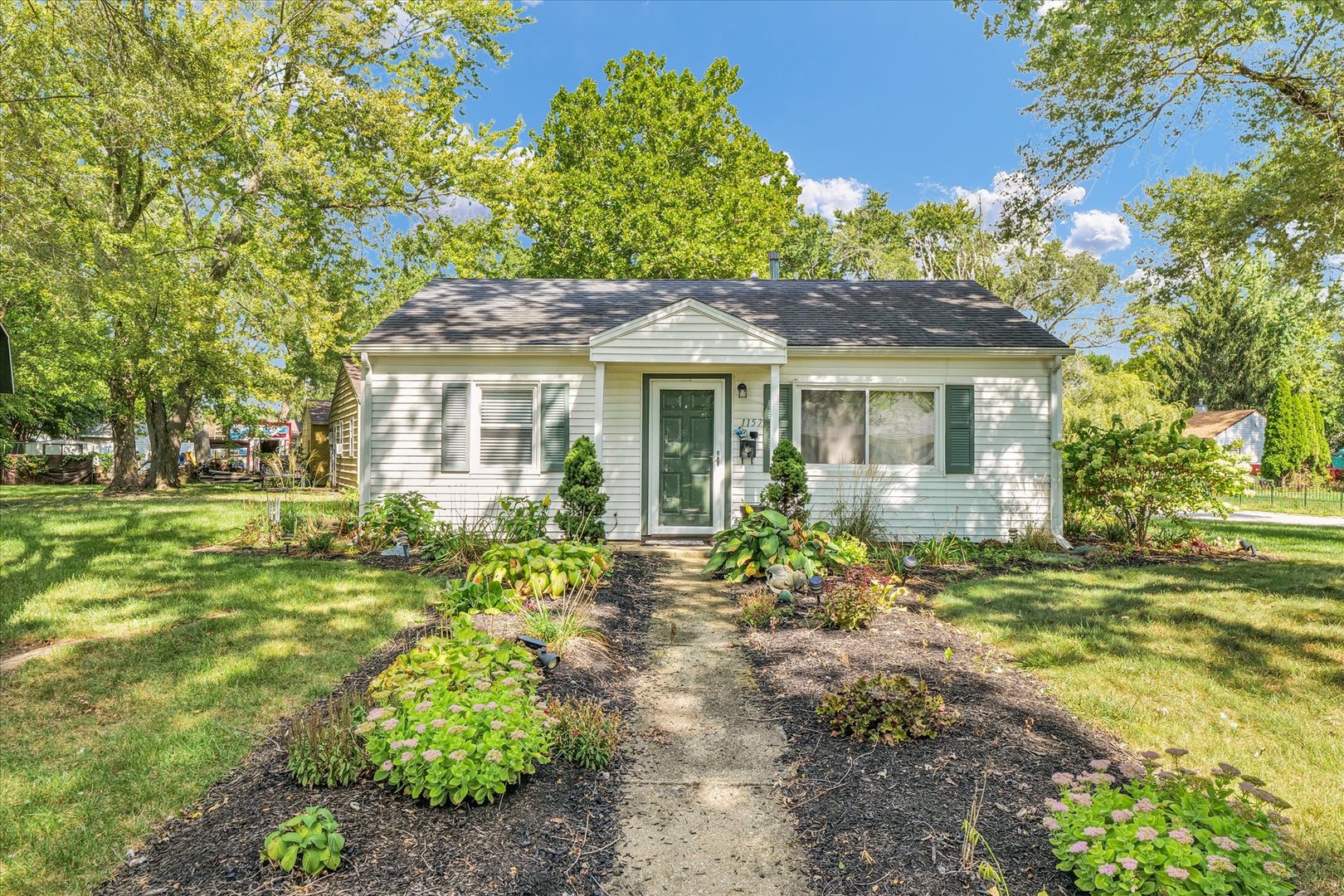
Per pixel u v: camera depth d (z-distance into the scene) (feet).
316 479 84.84
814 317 37.27
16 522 34.86
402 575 24.26
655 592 24.00
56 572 24.32
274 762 10.99
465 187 57.41
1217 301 104.22
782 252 102.58
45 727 12.41
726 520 34.76
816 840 9.46
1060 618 19.86
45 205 34.42
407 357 34.55
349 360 66.90
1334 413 107.65
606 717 12.81
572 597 20.93
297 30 51.55
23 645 16.99
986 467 34.55
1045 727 12.67
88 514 38.19
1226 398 103.60
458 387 34.50
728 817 10.19
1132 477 31.50
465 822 9.42
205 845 8.78
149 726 12.42
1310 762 11.67
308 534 30.60
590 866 8.96
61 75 33.71
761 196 85.05
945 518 34.45
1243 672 15.69
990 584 24.52
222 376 50.72
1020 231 42.80
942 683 14.85
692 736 12.92
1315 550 32.32
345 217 57.93
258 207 51.62
